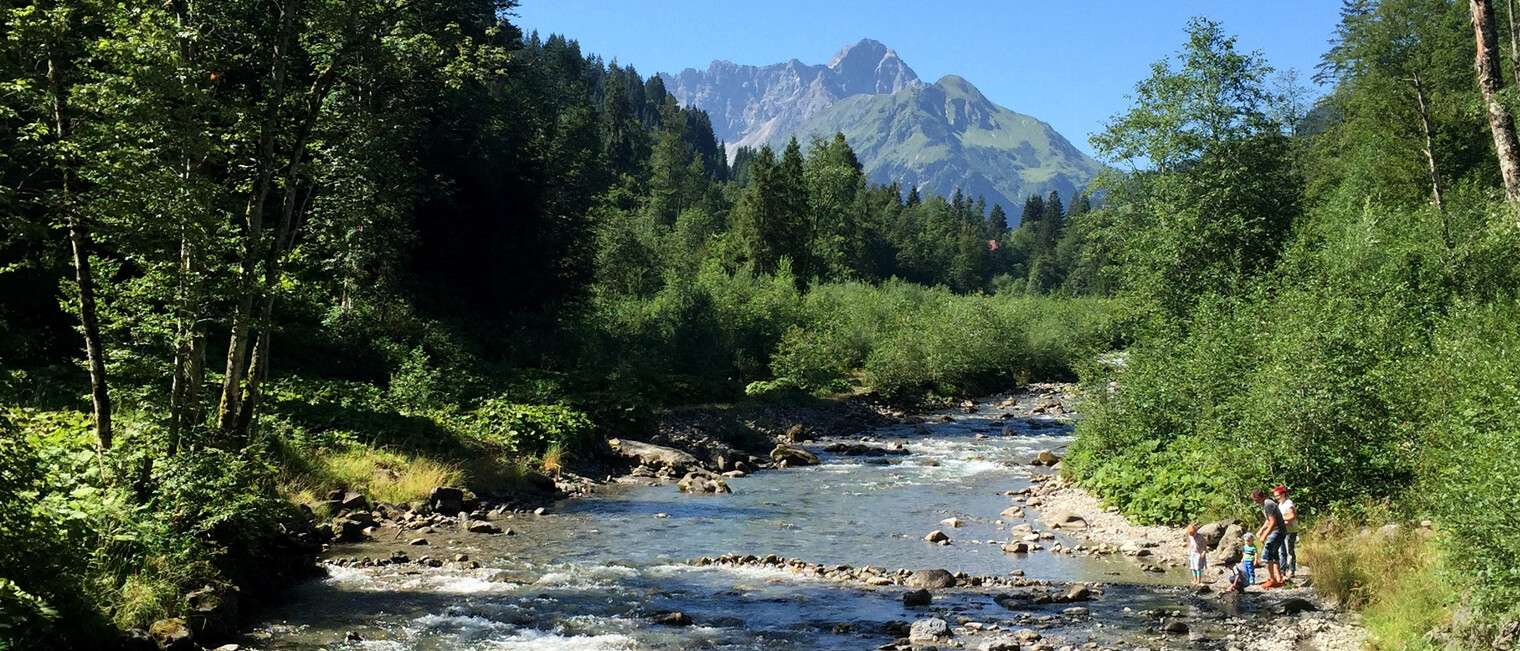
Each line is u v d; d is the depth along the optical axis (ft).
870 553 53.11
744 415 110.73
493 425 82.28
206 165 45.93
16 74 36.47
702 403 114.42
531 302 139.13
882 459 92.58
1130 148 98.37
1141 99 99.04
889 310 187.52
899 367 142.72
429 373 90.79
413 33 56.70
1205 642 36.11
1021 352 171.42
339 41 52.49
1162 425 69.67
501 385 102.32
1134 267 94.99
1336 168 146.00
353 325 102.01
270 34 51.83
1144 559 51.49
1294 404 52.90
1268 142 94.79
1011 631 37.52
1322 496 52.39
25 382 58.95
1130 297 94.32
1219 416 61.77
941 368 149.28
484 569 47.24
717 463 86.02
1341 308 59.47
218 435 44.34
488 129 136.98
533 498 68.95
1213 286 87.15
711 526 60.23
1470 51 127.03
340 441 66.74
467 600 41.45
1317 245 91.09
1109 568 49.60
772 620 39.27
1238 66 94.73
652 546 54.08
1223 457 55.93
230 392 48.24
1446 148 126.52
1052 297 254.68
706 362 137.69
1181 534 56.13
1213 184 94.79
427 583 44.11
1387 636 33.94
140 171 37.99
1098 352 89.81
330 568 46.09
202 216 40.42
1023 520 62.59
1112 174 100.42
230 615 35.63
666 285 169.37
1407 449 49.32
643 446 88.17
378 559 47.96
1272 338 60.29
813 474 83.82
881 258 375.25
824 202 281.74
